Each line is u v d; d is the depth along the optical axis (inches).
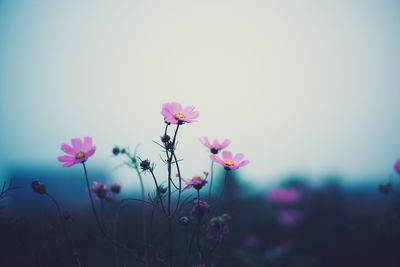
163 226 29.1
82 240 25.0
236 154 23.6
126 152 25.1
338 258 31.4
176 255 25.3
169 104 21.9
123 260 25.2
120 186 25.1
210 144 23.6
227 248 32.4
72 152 23.2
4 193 22.0
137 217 28.8
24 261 22.5
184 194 22.6
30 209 24.2
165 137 21.1
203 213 20.9
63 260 22.9
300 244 33.9
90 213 27.5
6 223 22.7
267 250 33.8
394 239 30.7
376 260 30.4
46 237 23.0
